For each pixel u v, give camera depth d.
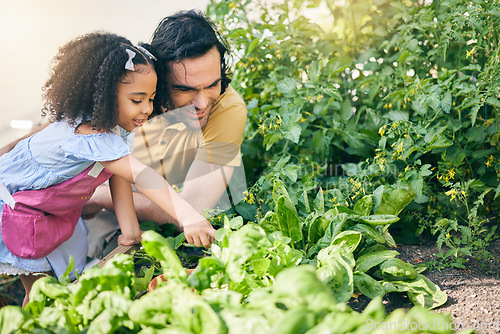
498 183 2.38
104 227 2.57
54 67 2.05
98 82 1.91
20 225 2.06
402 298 1.85
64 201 2.11
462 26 2.33
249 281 1.54
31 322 1.29
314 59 2.86
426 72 2.68
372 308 1.20
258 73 2.96
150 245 1.44
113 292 1.33
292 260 1.70
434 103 2.24
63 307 1.40
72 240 2.32
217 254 1.76
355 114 2.88
